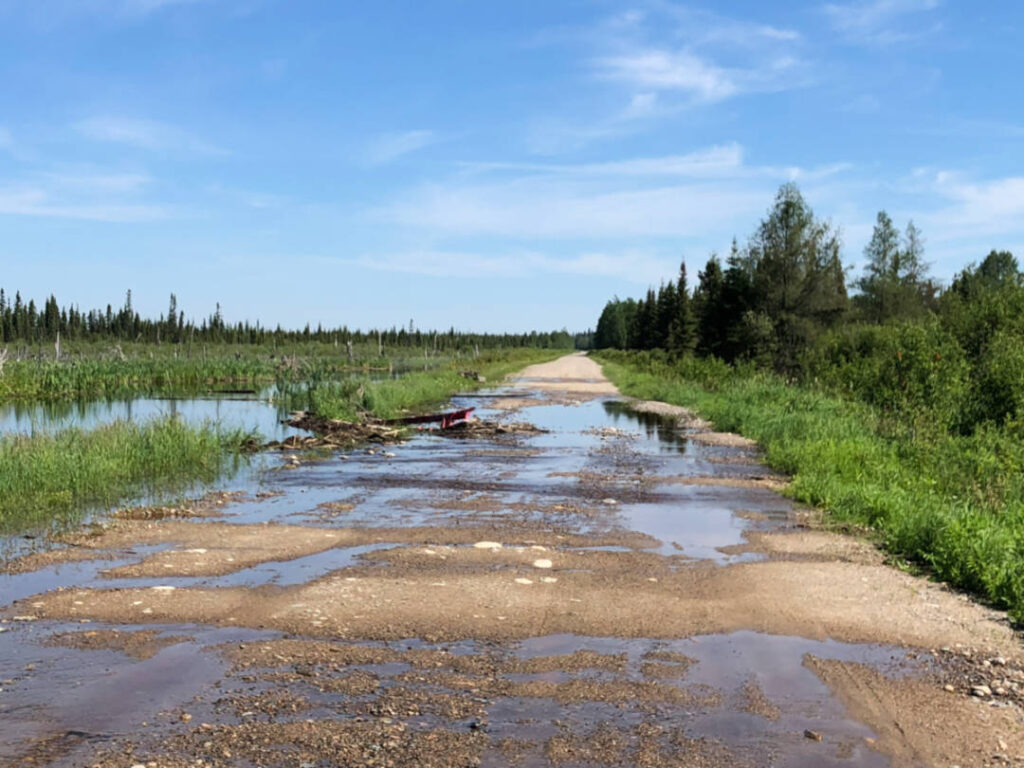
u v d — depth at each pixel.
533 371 61.09
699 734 4.38
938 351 21.39
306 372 35.53
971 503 10.62
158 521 9.62
